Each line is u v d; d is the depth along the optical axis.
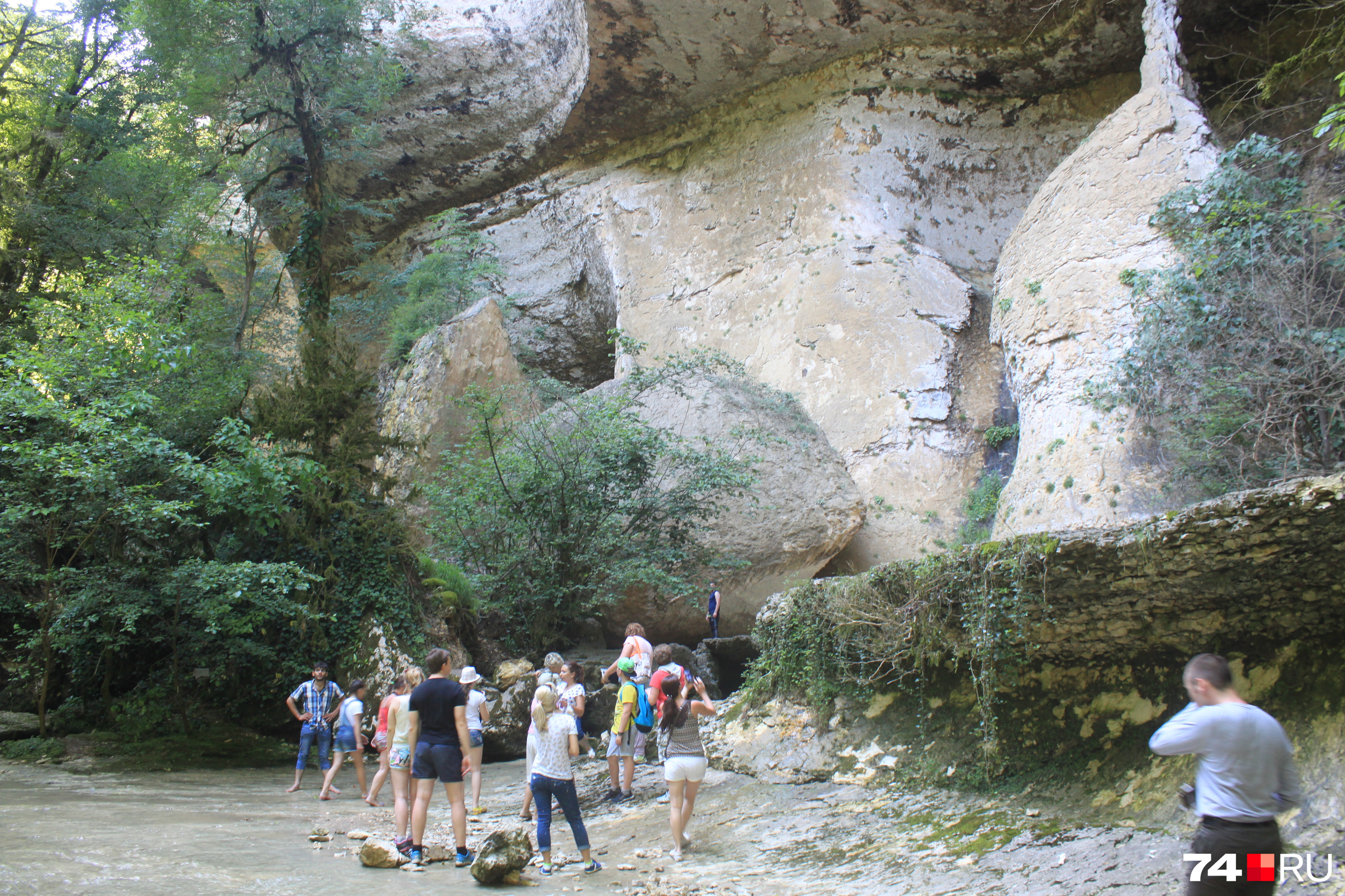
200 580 11.12
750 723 8.94
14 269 21.45
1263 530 4.78
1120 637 6.20
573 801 6.12
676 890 5.40
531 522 15.65
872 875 5.52
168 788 9.39
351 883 5.25
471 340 21.36
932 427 20.34
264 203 24.66
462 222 28.09
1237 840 3.08
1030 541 6.02
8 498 10.94
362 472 14.48
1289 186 12.64
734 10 21.58
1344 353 10.79
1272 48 18.41
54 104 22.31
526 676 12.35
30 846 5.64
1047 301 15.70
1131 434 13.46
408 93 26.25
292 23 19.75
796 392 22.02
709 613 17.14
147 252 20.67
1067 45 21.39
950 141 23.25
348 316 27.05
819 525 18.50
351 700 9.44
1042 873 5.01
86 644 12.66
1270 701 5.26
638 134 27.19
